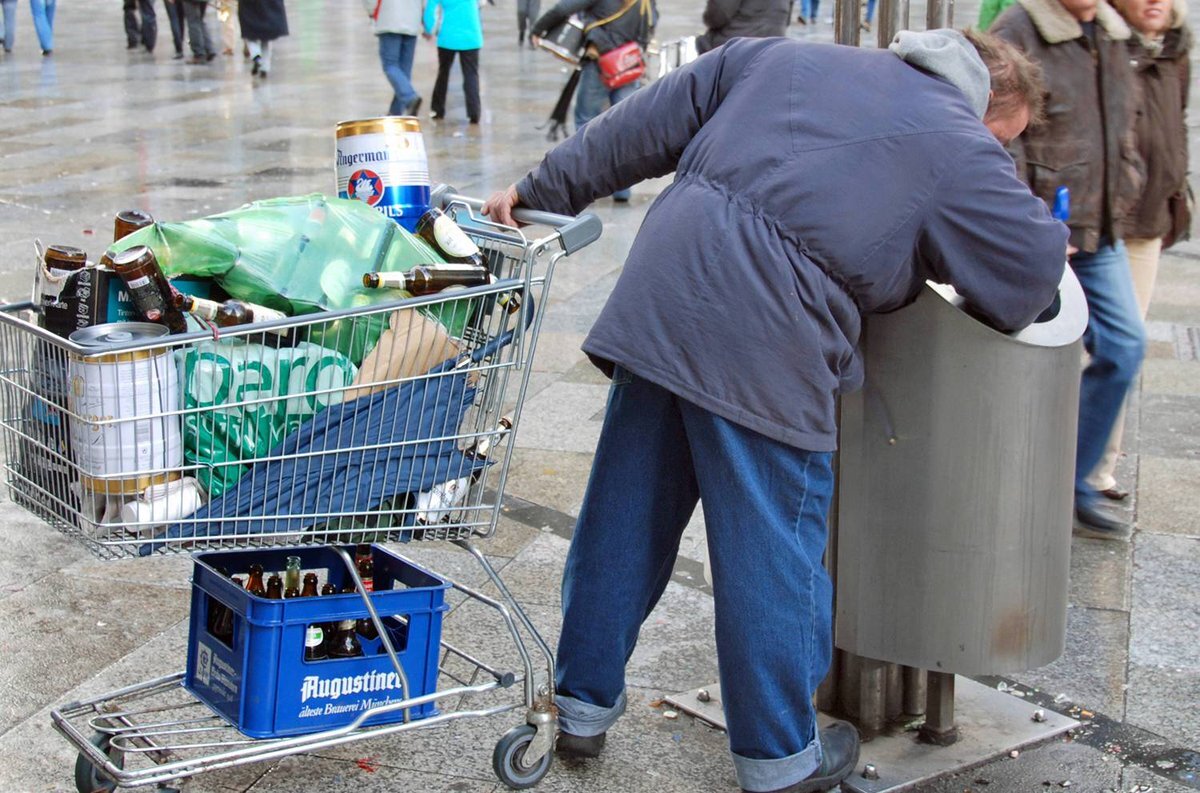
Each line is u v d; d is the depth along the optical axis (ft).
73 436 9.56
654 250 10.01
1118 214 15.37
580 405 20.85
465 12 45.83
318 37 73.51
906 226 9.71
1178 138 16.28
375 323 10.16
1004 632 10.89
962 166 9.63
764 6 32.83
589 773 11.57
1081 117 15.06
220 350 9.68
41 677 12.92
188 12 62.34
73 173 37.65
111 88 54.65
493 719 12.32
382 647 11.30
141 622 14.07
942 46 9.98
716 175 9.94
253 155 40.65
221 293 10.36
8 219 32.04
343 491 10.27
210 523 9.89
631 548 11.00
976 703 12.62
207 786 11.17
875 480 10.86
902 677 12.21
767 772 10.59
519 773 11.19
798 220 9.70
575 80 37.63
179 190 35.63
